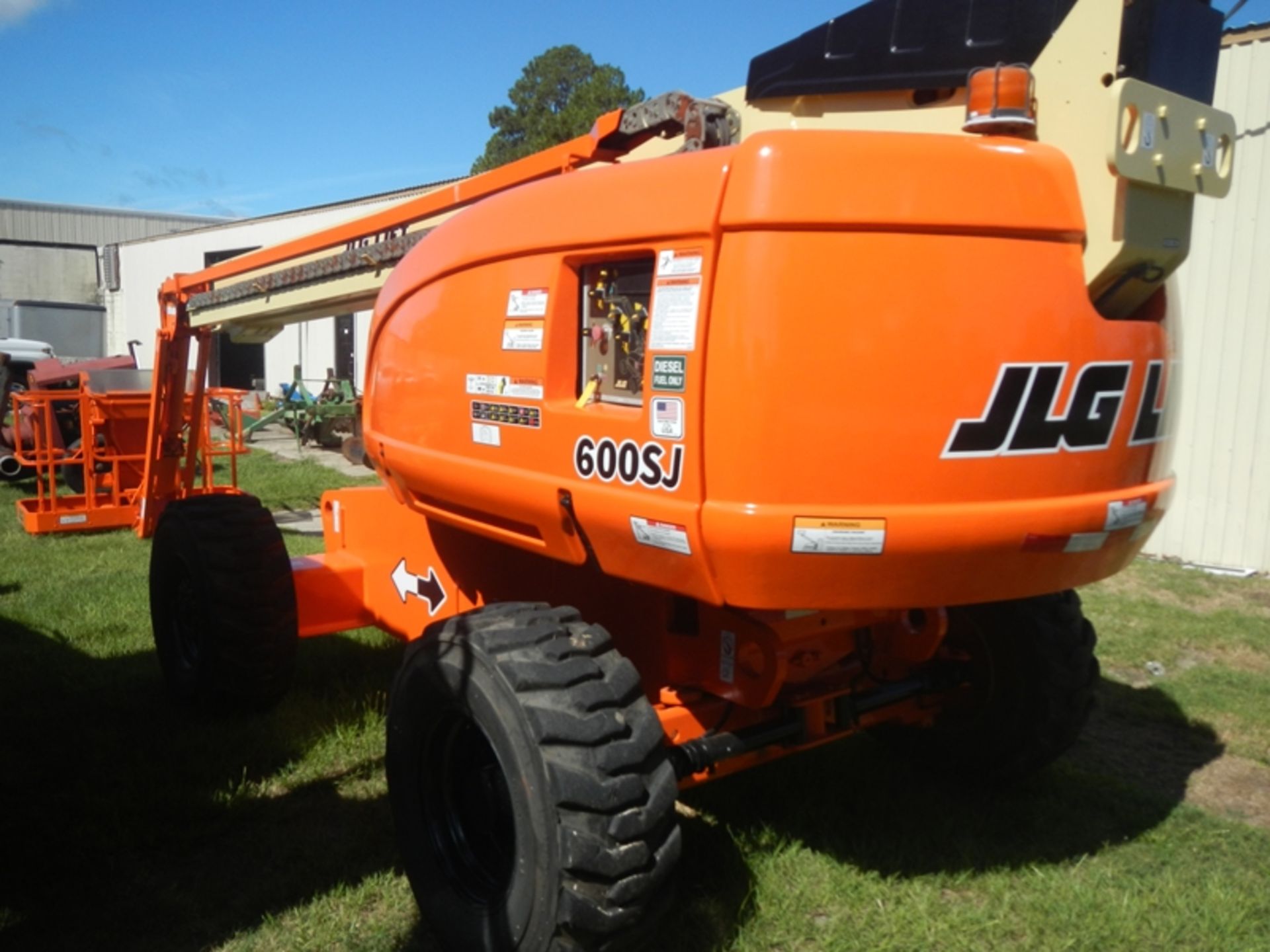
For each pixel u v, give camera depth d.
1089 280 2.39
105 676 5.13
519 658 2.54
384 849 3.49
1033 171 2.33
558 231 2.73
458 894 2.80
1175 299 2.74
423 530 4.10
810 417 2.23
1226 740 4.54
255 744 4.26
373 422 3.80
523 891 2.46
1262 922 3.10
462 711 2.68
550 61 48.88
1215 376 7.91
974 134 2.46
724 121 2.93
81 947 2.96
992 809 3.76
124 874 3.34
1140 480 2.62
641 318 2.55
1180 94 2.51
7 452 11.54
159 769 4.01
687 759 2.81
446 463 3.18
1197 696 5.02
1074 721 3.65
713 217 2.27
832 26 2.84
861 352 2.23
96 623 6.00
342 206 22.06
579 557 2.79
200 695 4.49
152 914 3.12
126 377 9.37
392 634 4.41
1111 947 2.97
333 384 16.88
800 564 2.29
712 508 2.29
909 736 4.03
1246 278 7.71
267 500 10.78
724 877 3.27
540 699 2.46
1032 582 2.49
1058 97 2.41
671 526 2.38
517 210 2.91
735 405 2.25
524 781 2.43
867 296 2.23
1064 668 3.60
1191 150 2.46
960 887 3.27
